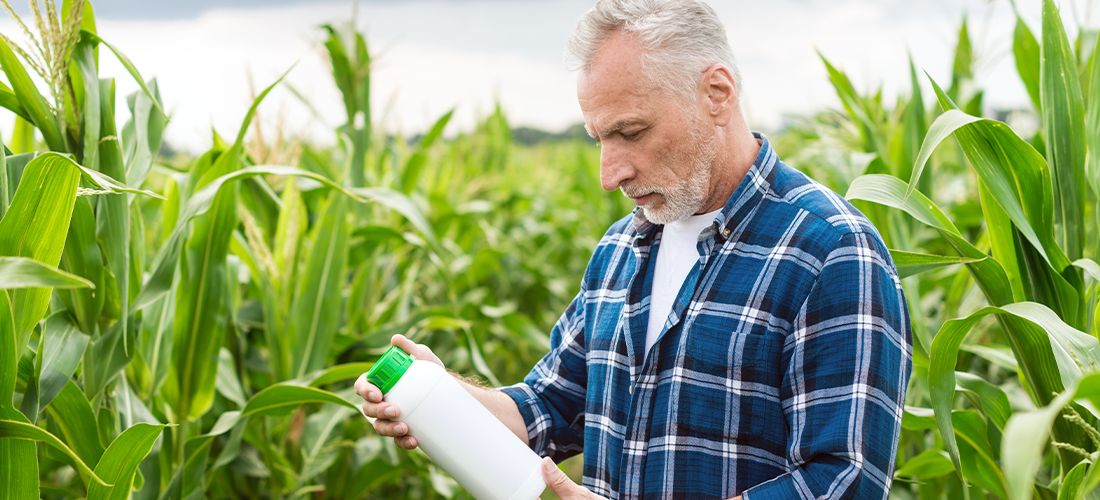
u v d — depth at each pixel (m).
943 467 1.70
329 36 2.98
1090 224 1.52
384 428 1.20
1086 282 1.58
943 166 4.36
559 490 1.12
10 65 1.40
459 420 1.16
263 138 2.55
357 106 3.07
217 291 1.87
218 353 1.90
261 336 2.51
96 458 1.52
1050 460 1.89
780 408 1.16
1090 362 1.08
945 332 1.24
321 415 2.23
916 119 2.33
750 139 1.30
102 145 1.57
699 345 1.19
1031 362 1.37
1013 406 2.05
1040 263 1.39
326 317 2.30
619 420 1.31
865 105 2.60
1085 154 1.43
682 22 1.16
